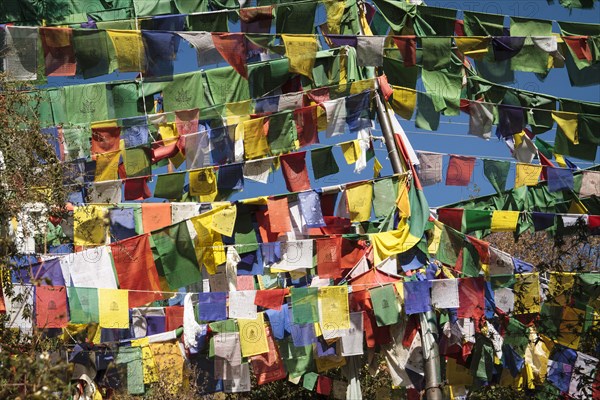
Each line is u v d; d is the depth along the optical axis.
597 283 13.87
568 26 13.23
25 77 12.20
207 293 12.48
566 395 14.59
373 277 12.97
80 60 12.39
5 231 11.90
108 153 13.09
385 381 17.64
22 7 12.72
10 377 9.23
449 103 13.52
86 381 12.69
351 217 13.38
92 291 11.71
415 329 13.75
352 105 13.60
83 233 12.53
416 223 13.23
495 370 14.58
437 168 14.37
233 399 18.45
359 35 12.79
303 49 12.83
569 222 14.16
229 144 13.45
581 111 13.78
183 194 14.02
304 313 12.40
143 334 13.28
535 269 13.72
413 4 13.49
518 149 15.05
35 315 11.48
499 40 13.01
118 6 13.21
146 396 13.53
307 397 18.73
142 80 13.09
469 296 12.96
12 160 11.77
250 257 12.99
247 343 13.04
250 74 13.41
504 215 13.91
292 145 13.45
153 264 12.09
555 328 14.04
